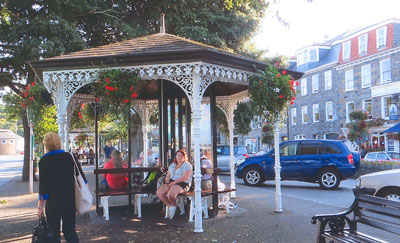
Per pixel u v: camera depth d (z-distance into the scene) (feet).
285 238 17.95
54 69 21.11
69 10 47.09
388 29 87.71
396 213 12.24
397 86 83.82
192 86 20.62
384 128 85.20
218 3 56.95
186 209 25.72
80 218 23.58
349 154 38.73
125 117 20.94
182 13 53.72
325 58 113.80
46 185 14.32
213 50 19.98
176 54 19.95
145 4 53.16
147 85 29.37
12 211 27.58
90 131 73.15
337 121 103.24
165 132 26.37
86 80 21.42
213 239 17.97
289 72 24.76
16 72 51.01
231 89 30.76
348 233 14.11
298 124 120.06
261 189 39.01
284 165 40.70
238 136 157.99
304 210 25.39
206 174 24.52
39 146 73.61
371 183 22.72
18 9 46.73
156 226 20.93
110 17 49.83
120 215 24.22
